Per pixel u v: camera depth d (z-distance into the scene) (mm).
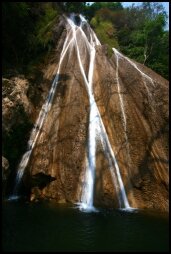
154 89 20594
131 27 35219
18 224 12320
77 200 16531
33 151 18500
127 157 17906
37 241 10781
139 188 16812
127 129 19078
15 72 21484
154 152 18188
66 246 10500
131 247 10617
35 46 25016
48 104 21031
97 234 11617
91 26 32188
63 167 17578
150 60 30500
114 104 20422
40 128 19641
